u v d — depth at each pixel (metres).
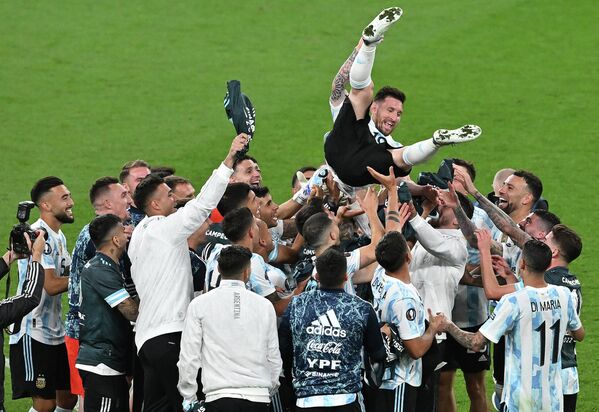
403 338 29.20
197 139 63.81
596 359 41.22
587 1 82.56
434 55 74.94
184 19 81.25
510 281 32.88
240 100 30.33
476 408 36.03
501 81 71.06
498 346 34.75
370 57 29.56
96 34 78.50
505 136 64.12
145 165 38.56
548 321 29.47
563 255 31.84
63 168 60.12
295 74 72.44
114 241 31.66
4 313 30.42
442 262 33.50
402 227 31.97
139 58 74.94
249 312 28.44
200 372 30.42
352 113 30.47
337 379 28.09
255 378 28.27
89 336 31.62
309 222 29.83
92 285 31.39
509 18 80.19
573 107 67.44
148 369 30.27
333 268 28.27
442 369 35.41
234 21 80.88
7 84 70.75
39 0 84.06
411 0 84.12
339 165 30.53
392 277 29.55
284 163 60.62
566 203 56.16
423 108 67.56
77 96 69.50
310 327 28.17
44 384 35.88
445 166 33.31
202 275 32.16
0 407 31.28
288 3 83.94
